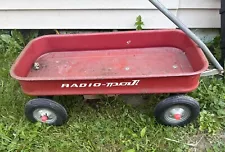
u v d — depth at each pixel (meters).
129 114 2.22
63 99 2.33
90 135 2.11
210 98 2.25
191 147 2.04
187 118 2.08
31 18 2.76
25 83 1.89
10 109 2.31
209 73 2.01
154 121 2.15
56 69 2.26
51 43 2.33
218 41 2.68
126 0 2.59
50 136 2.11
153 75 1.83
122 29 2.82
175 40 2.31
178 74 1.82
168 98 1.99
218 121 2.18
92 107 2.30
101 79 1.84
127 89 1.93
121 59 2.32
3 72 2.61
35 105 2.02
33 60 2.29
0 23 2.81
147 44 2.35
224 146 2.03
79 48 2.37
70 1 2.63
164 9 1.76
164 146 2.04
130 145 2.05
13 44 2.80
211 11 2.63
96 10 2.67
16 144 2.05
